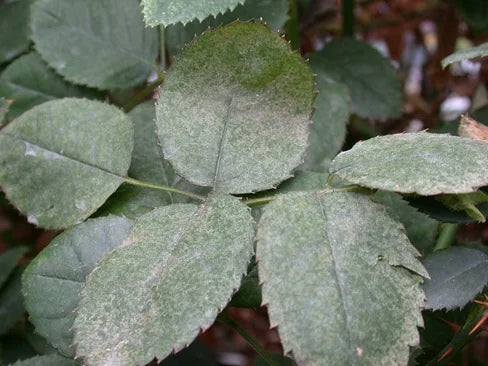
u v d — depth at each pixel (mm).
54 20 267
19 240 413
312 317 150
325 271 156
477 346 349
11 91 269
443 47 375
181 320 155
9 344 274
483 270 186
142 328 158
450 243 226
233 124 188
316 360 147
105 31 266
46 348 233
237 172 186
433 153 166
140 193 208
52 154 203
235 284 159
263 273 156
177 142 188
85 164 204
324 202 170
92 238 191
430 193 157
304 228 163
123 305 163
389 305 155
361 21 446
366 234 165
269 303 152
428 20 421
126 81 263
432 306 182
